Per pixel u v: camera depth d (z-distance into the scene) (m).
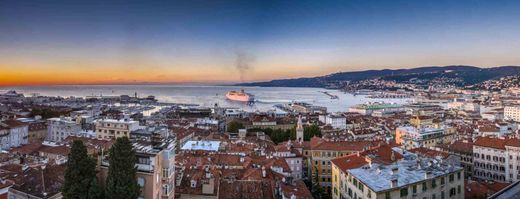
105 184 85.06
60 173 108.88
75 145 83.75
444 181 120.38
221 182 132.38
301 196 125.00
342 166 139.12
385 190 108.06
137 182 85.88
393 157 139.62
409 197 112.19
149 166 88.75
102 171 90.50
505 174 192.38
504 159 193.25
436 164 130.88
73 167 83.12
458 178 124.31
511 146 191.00
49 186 102.44
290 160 199.38
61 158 161.38
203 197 124.00
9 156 163.12
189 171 139.12
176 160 169.62
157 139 111.38
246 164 167.62
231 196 124.44
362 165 133.12
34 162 150.38
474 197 133.00
